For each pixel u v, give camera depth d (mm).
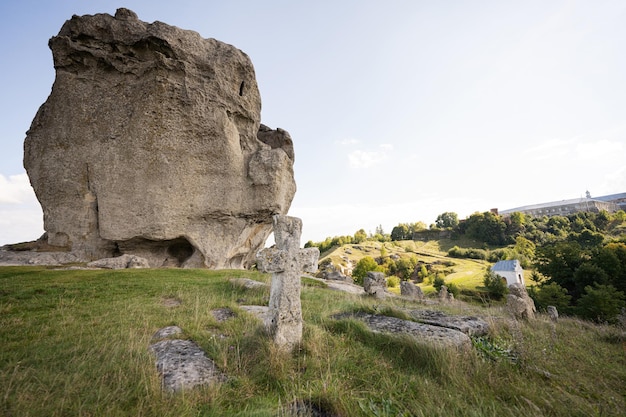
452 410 3844
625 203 159000
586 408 4059
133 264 23938
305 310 9422
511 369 5387
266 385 4562
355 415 3693
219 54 32656
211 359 5414
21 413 3602
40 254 25719
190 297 12055
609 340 9047
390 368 5133
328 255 101500
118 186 27453
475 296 50219
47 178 27953
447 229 126750
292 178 38625
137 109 27641
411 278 80500
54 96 28562
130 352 5473
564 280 40250
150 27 29609
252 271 24781
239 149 32594
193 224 29234
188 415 3697
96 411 3730
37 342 6477
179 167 28547
